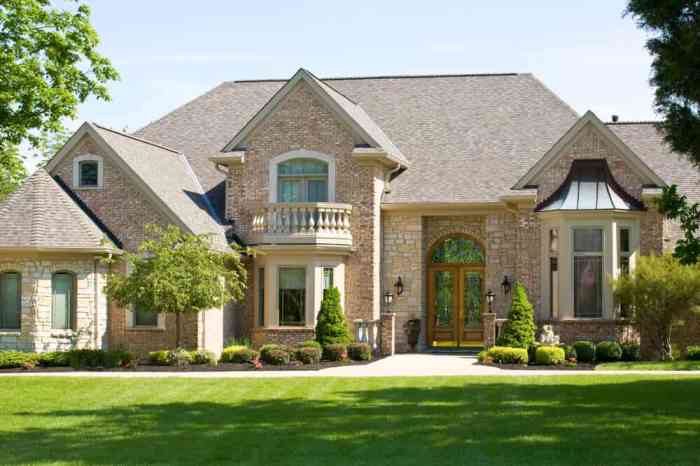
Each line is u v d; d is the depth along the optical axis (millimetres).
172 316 31172
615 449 14820
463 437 15977
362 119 34656
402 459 14266
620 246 30750
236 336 33375
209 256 28547
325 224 32344
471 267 34281
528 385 22625
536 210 31422
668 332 29594
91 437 16406
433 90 38531
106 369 27688
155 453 14930
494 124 36344
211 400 20703
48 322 29750
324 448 15172
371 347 32156
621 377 24219
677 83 19406
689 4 19203
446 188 33781
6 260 29859
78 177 32312
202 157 37344
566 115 36375
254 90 40375
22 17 24625
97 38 25875
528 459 14172
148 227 28984
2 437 16484
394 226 34031
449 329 34469
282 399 20703
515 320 29438
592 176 31266
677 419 17547
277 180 33781
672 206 16781
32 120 25281
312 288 32281
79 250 29953
